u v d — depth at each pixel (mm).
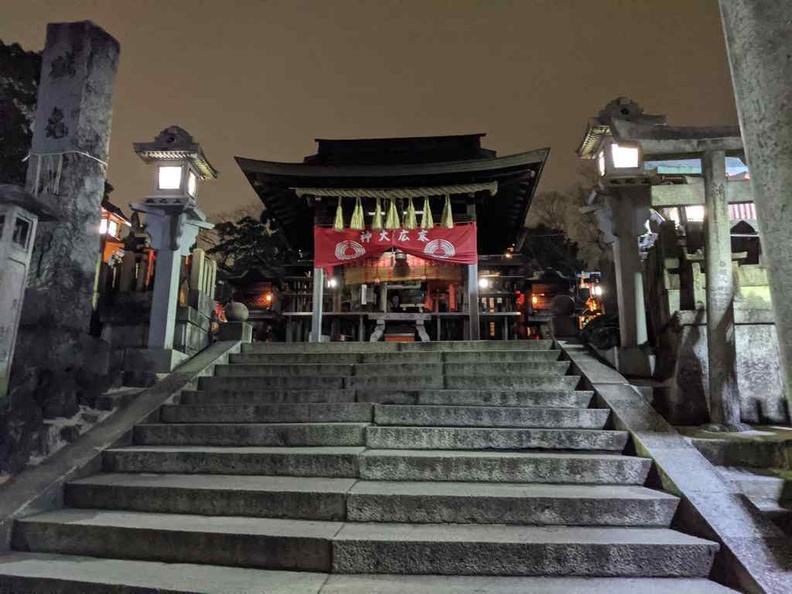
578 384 6828
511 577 3584
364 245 13086
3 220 5539
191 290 9688
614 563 3594
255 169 13312
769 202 2277
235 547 3850
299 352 8688
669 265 7203
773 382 6438
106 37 7902
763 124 2293
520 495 4215
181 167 8875
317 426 5637
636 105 8000
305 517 4309
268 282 18953
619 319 8125
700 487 4164
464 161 13148
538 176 13930
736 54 2443
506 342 8578
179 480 4875
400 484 4645
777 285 2256
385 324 15688
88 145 7473
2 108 12812
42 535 4207
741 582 3287
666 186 6289
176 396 6824
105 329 9234
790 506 4059
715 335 5836
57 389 6043
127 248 10609
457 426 5855
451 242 13047
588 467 4688
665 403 6520
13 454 5004
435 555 3666
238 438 5707
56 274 6895
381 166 13320
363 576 3617
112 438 5656
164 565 3850
